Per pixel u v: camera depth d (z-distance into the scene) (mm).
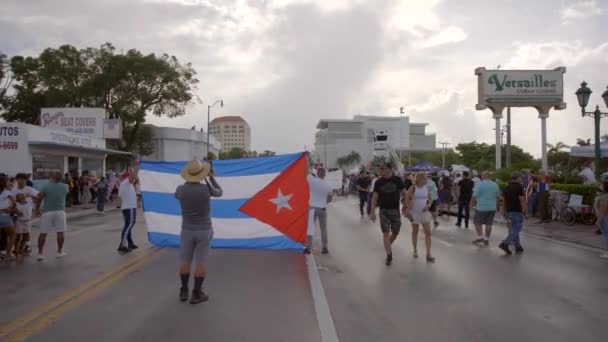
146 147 62562
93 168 38688
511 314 6703
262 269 9609
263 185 11344
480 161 77938
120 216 23062
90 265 10055
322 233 11664
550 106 27938
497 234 15562
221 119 176000
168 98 56062
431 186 17828
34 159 28844
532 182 20250
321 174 11984
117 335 5773
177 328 6016
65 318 6430
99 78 52031
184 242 7152
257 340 5613
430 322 6328
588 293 7871
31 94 53281
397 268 9844
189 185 7113
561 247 12836
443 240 14086
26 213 11109
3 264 10203
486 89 27891
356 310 6844
